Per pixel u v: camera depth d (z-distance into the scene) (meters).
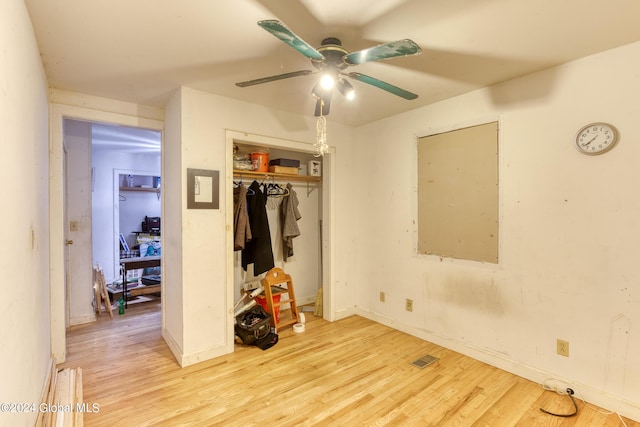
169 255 3.03
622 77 2.01
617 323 2.04
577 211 2.20
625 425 1.92
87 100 2.80
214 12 1.64
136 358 2.79
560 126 2.27
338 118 3.55
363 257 3.82
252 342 3.05
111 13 1.65
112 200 5.72
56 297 2.70
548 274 2.34
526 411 2.06
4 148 1.18
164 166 3.14
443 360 2.74
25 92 1.55
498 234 2.61
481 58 2.16
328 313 3.73
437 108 3.02
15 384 1.29
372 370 2.58
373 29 1.80
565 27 1.79
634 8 1.62
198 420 1.98
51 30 1.79
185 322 2.67
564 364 2.27
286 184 4.12
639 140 1.96
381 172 3.58
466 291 2.83
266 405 2.13
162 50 2.04
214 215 2.83
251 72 2.37
